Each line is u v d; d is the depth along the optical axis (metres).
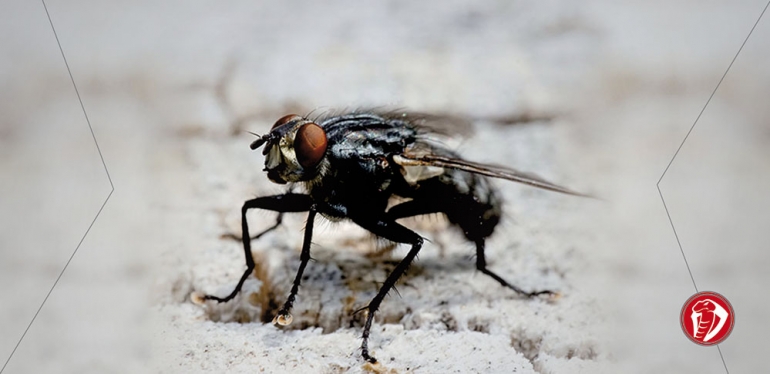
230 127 0.11
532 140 0.11
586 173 0.11
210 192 0.11
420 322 0.10
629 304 0.10
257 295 0.10
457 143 0.10
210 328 0.10
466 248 0.10
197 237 0.10
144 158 0.11
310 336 0.10
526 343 0.10
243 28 0.12
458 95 0.12
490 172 0.10
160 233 0.10
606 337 0.10
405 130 0.10
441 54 0.12
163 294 0.10
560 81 0.12
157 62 0.12
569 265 0.10
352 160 0.10
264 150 0.10
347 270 0.10
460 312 0.10
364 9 0.13
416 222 0.11
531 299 0.10
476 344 0.10
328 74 0.12
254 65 0.12
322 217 0.10
